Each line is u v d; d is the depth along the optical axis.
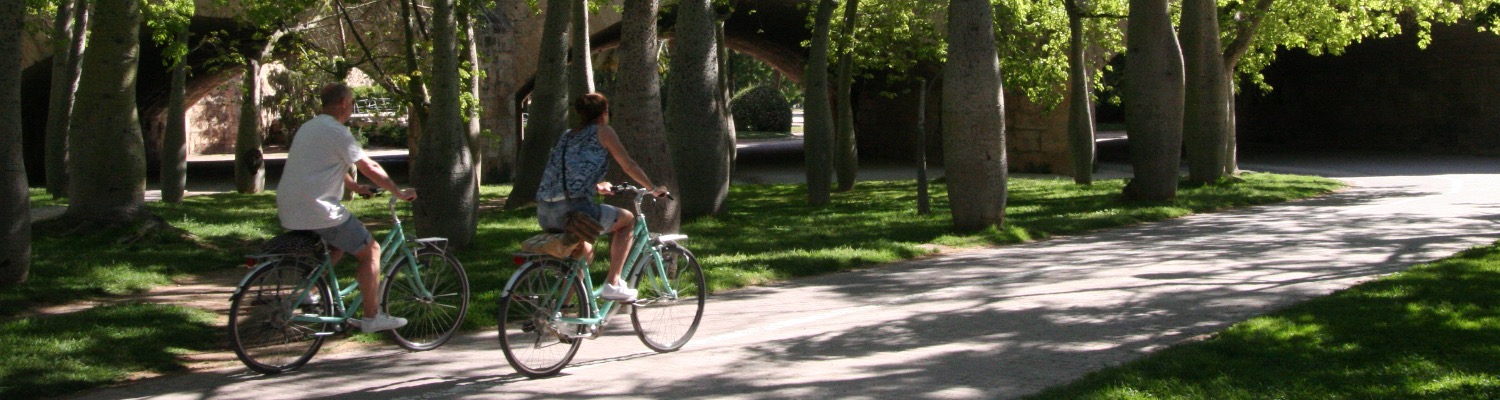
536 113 18.89
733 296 9.49
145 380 6.54
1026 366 6.47
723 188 16.05
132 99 13.26
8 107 9.63
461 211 12.27
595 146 6.59
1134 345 7.00
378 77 17.52
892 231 14.05
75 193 13.06
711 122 15.80
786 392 5.98
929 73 35.19
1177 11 24.09
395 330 6.94
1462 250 11.38
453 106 12.25
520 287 6.40
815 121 19.03
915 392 5.90
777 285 10.09
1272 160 35.50
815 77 18.94
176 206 19.22
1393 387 5.51
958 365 6.55
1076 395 5.52
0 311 8.88
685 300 7.29
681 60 15.74
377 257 6.65
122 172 13.10
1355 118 43.03
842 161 22.59
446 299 7.32
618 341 7.46
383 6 20.78
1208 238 13.16
